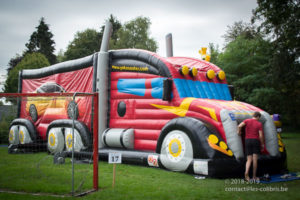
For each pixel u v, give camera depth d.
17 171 6.89
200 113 7.18
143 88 8.49
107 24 9.68
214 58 33.94
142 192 5.04
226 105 7.28
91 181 5.86
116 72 9.25
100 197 4.70
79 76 10.20
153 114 8.09
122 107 8.90
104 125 9.16
